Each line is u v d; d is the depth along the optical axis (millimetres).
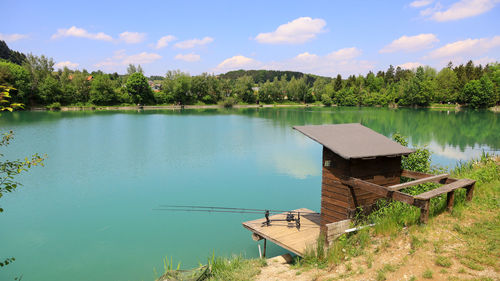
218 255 10914
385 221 7383
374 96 112312
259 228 9914
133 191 18172
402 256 6074
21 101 76125
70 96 86938
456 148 30281
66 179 20516
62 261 10648
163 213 14898
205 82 114062
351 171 8281
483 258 5461
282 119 63219
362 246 6922
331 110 94812
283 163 24797
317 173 21781
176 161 25516
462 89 90188
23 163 5453
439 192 6992
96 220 14094
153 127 48062
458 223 6914
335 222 7969
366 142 9172
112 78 145125
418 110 90750
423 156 11703
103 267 10305
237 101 117625
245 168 23188
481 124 52312
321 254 7320
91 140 35125
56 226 13438
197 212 15016
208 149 30547
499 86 83938
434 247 6051
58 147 30781
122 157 26922
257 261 8680
